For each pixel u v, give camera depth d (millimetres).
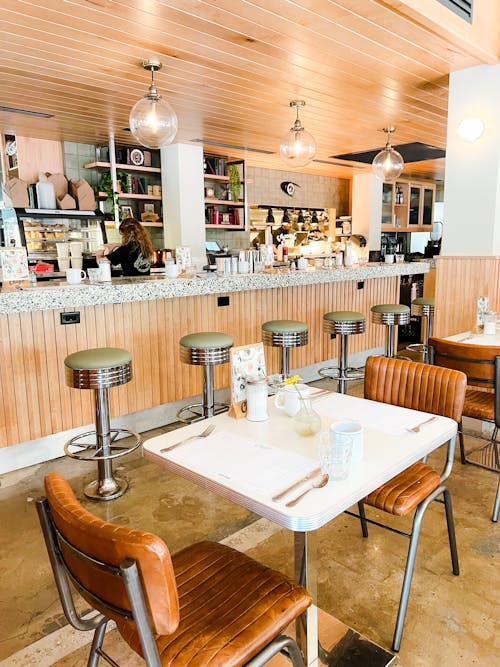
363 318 4570
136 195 6281
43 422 3375
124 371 2895
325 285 5262
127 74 3811
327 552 2393
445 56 3574
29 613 2047
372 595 2090
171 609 962
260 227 8125
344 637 1833
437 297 4312
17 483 3137
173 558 1545
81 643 1882
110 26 2967
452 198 4121
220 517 2744
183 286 3596
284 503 1254
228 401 4469
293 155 4594
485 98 3809
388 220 9789
